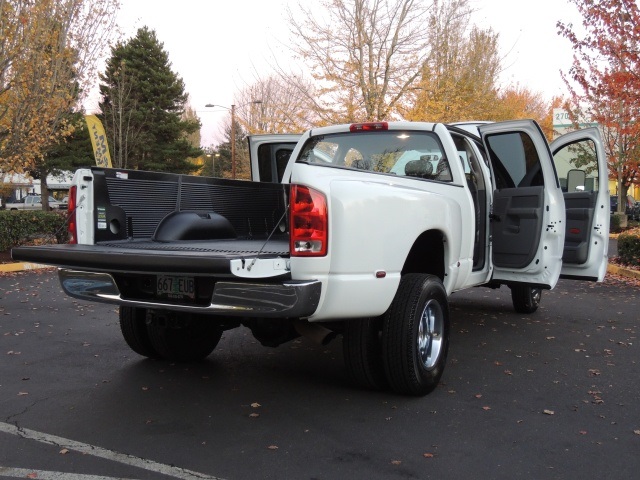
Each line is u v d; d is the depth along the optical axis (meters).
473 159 5.90
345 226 3.69
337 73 17.38
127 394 4.48
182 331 5.17
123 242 4.39
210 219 4.89
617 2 11.89
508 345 6.15
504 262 6.06
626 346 6.12
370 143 5.77
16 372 5.03
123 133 34.47
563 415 4.12
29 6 13.11
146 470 3.22
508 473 3.23
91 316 7.48
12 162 13.80
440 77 18.92
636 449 3.56
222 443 3.59
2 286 10.02
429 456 3.43
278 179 6.96
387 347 4.27
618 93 12.82
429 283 4.42
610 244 20.88
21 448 3.48
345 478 3.15
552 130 28.28
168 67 37.47
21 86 13.26
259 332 4.49
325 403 4.32
